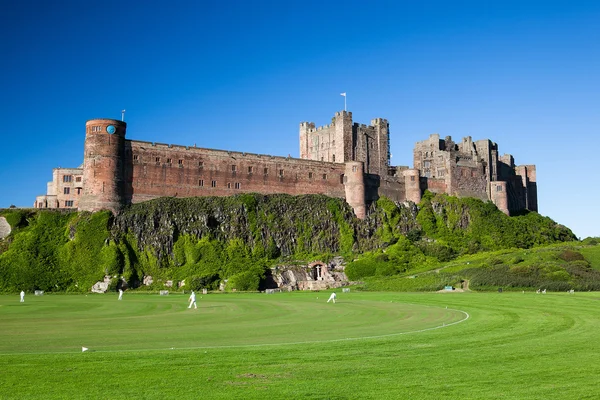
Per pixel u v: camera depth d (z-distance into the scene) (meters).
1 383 27.48
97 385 27.19
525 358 34.00
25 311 69.56
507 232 177.25
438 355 35.03
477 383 27.70
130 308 74.56
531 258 124.62
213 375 29.33
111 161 143.88
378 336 43.84
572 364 32.16
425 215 177.00
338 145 186.00
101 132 144.25
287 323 54.22
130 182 147.38
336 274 144.88
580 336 43.19
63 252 134.00
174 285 135.75
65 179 157.25
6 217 139.50
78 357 33.97
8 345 39.62
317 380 28.33
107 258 134.00
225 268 140.62
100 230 137.88
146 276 137.38
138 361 32.81
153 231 142.75
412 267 142.50
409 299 85.31
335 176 176.38
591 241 151.12
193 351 36.25
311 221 162.25
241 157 164.12
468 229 178.62
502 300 77.88
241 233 152.00
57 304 82.88
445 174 189.00
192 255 142.88
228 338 43.16
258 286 133.38
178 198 151.38
